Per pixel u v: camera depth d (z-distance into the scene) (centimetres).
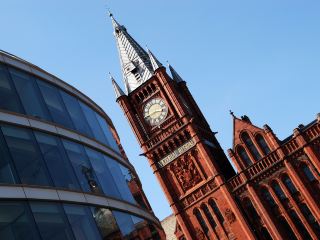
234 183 6412
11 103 2430
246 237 6150
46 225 2152
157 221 3438
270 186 6172
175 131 6975
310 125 6125
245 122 6544
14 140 2283
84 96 3238
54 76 2945
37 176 2286
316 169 5938
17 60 2653
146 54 8050
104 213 2677
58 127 2692
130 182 3309
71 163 2625
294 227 5897
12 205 2036
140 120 7400
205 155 6700
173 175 6894
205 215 6544
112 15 8562
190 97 7950
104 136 3269
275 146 6216
